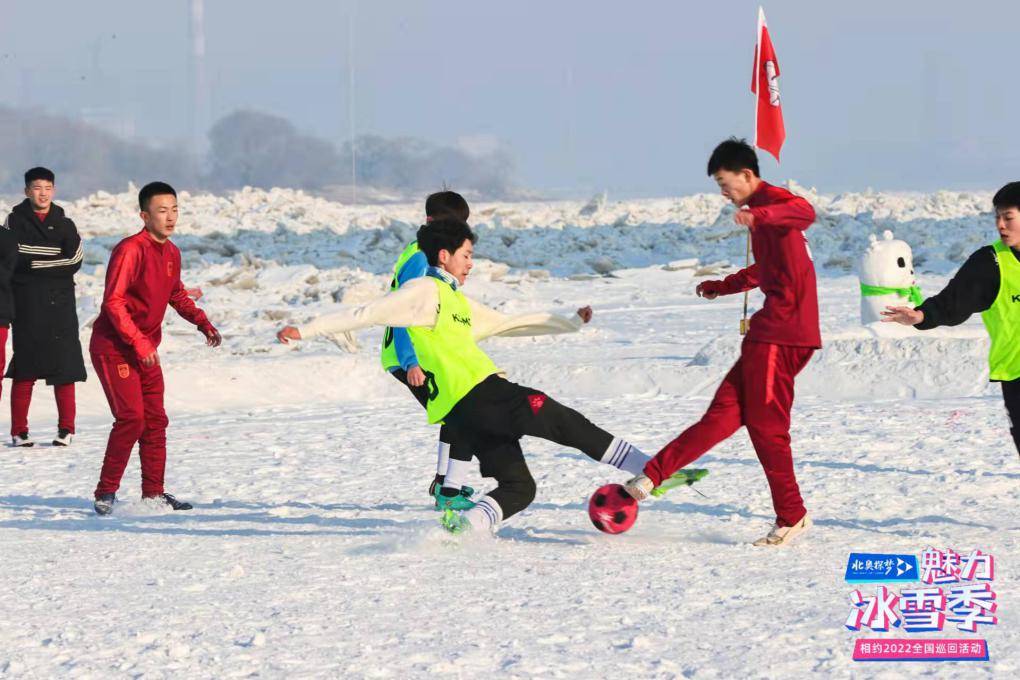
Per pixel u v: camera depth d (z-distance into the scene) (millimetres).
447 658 9977
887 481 18281
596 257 85125
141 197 18531
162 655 10242
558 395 32844
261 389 34344
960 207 107312
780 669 9531
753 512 16406
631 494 14344
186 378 34281
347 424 27703
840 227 94188
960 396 29438
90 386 33312
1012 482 17875
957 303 14523
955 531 14789
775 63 17812
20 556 14711
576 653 10055
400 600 11914
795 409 27234
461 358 14625
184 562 14086
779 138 17844
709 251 90375
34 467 23312
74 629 11109
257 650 10305
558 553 14086
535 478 19516
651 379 33281
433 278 14758
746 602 11547
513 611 11406
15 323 26109
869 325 36469
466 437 14711
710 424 14227
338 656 10102
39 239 25594
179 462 22969
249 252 89625
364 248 91625
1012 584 12094
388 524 16531
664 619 11031
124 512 18375
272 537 15727
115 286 18016
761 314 14258
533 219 117125
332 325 14289
